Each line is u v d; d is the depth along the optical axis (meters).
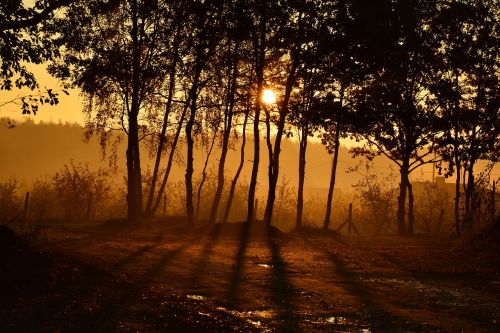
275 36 30.08
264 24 29.30
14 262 11.94
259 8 27.91
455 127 33.00
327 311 10.55
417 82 34.69
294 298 11.77
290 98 34.75
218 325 8.94
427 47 32.44
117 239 23.44
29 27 15.45
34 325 8.34
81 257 15.80
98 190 42.31
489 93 32.94
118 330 8.27
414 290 13.30
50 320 8.66
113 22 31.75
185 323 8.87
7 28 14.25
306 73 31.56
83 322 8.63
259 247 23.17
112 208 43.31
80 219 39.31
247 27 27.50
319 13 30.09
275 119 32.44
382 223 44.19
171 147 38.03
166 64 30.88
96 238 23.27
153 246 21.28
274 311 10.39
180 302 10.59
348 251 22.61
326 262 18.69
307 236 30.62
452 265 18.12
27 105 15.51
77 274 12.46
